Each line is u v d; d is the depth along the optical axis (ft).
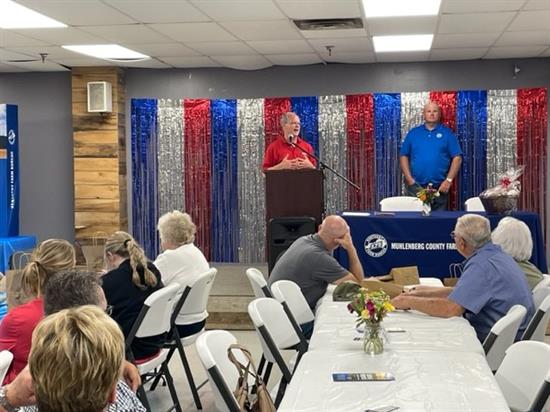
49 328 5.15
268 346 11.30
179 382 17.46
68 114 30.91
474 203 23.67
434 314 12.10
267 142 30.14
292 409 7.53
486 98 28.94
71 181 31.09
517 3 18.86
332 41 24.43
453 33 23.17
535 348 8.95
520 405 8.94
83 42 24.08
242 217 30.40
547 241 28.78
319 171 21.62
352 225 20.18
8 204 28.58
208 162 30.45
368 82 29.63
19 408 6.88
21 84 31.09
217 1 18.38
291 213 21.71
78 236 30.27
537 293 13.30
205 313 16.06
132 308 13.41
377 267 20.08
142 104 30.48
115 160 29.94
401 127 29.45
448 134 27.91
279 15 20.17
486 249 12.51
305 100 29.86
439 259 19.81
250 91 30.22
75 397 4.99
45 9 19.04
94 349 5.05
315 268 15.24
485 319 12.19
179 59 28.04
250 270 15.57
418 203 24.06
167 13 19.71
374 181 29.60
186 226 16.69
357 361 9.27
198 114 30.37
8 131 28.37
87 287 9.12
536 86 28.78
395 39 24.18
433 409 7.47
